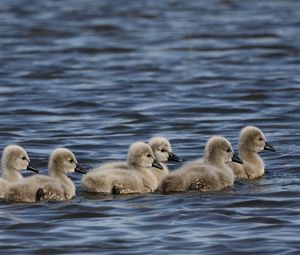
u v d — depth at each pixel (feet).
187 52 120.88
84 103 89.66
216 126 79.71
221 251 47.19
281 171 64.80
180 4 163.53
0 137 75.51
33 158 67.62
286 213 53.06
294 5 159.63
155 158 59.77
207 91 95.96
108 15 151.23
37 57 117.50
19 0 167.32
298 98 91.61
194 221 51.67
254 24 140.87
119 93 95.45
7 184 55.52
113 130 78.48
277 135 75.92
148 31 136.98
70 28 139.13
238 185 60.18
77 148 71.67
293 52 119.34
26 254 47.11
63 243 48.47
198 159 63.46
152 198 56.24
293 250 47.09
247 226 50.72
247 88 96.73
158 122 81.66
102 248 47.73
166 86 99.09
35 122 81.87
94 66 111.75
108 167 60.03
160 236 49.37
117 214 52.90
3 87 99.04
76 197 56.75
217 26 139.95
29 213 53.01
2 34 133.80
